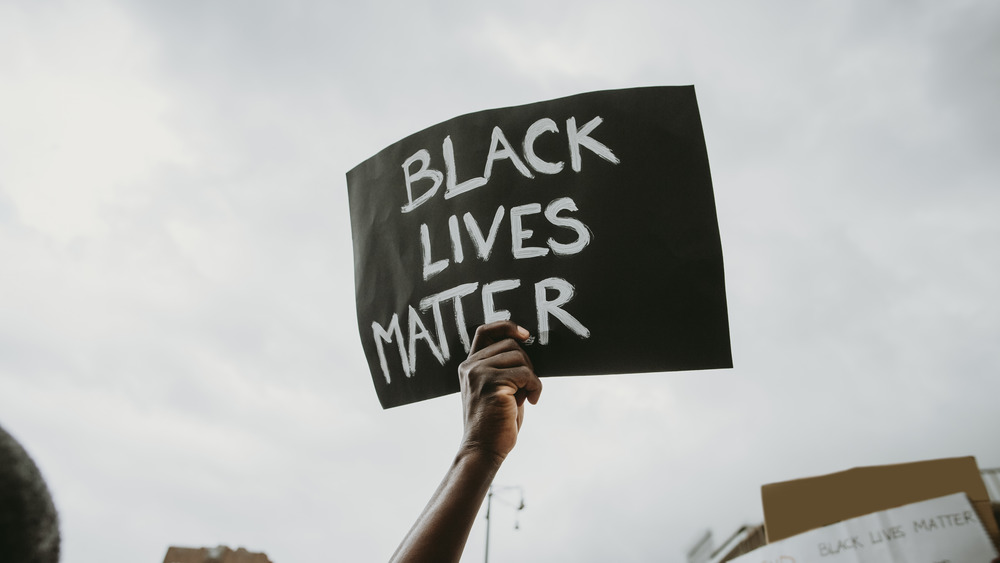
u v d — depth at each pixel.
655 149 1.69
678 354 1.50
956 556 0.92
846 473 1.13
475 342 1.45
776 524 1.13
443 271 1.77
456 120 1.92
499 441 1.16
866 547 1.00
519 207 1.74
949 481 1.05
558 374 1.54
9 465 0.61
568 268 1.63
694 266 1.56
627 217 1.64
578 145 1.75
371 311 1.88
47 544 0.62
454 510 1.03
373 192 2.01
